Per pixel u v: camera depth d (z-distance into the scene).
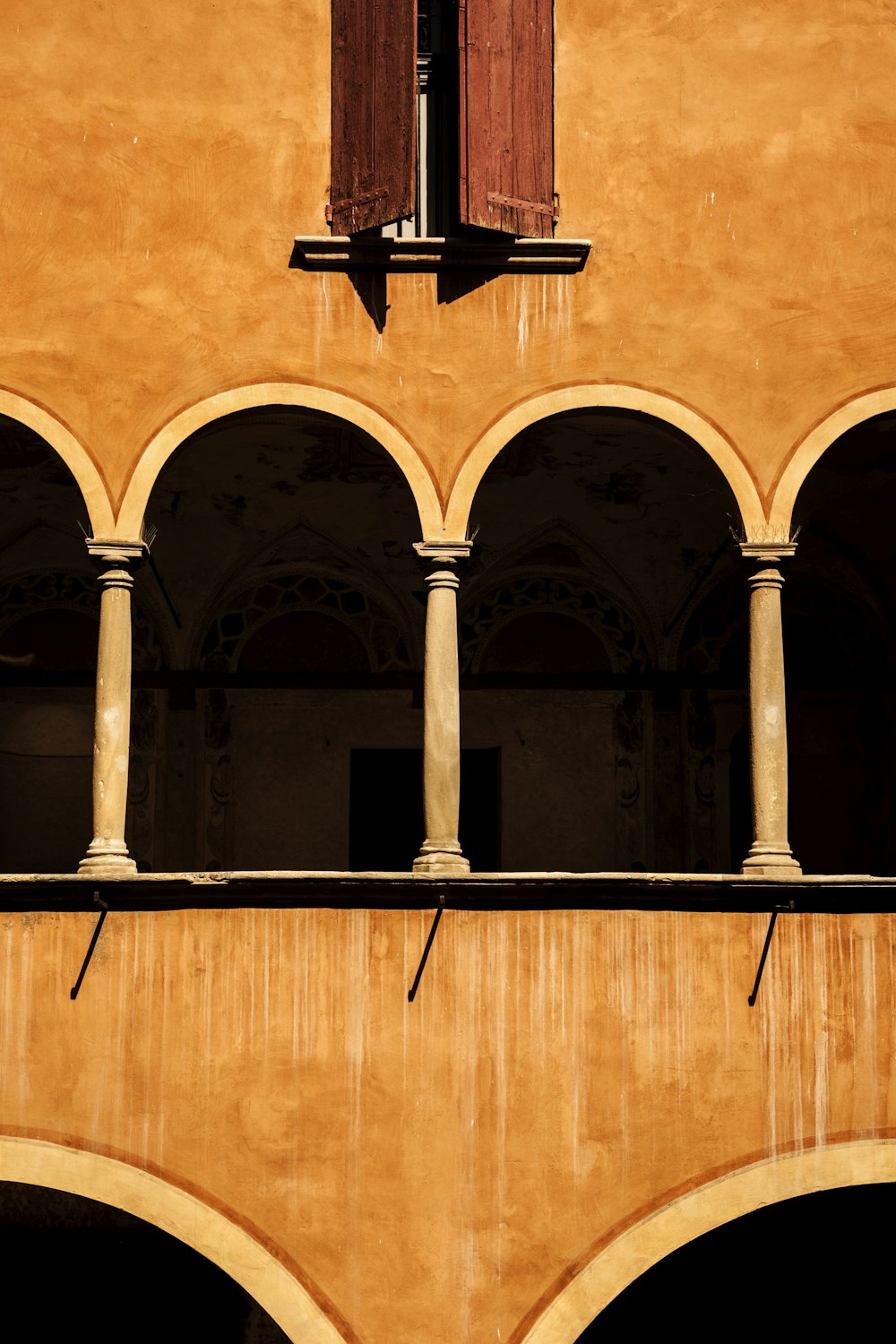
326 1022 13.68
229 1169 13.48
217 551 18.23
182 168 14.80
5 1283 17.48
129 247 14.69
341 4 14.96
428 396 14.62
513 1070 13.66
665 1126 13.62
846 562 18.53
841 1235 17.83
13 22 14.94
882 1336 17.67
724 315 14.79
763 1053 13.74
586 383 14.66
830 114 15.07
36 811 18.33
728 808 18.45
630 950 13.85
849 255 14.89
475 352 14.68
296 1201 13.45
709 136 15.02
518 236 14.69
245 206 14.77
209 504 17.61
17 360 14.52
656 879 13.84
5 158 14.75
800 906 13.93
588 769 18.53
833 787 18.55
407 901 13.84
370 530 18.12
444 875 13.79
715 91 15.08
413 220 15.12
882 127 15.07
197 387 14.54
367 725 18.56
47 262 14.65
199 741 18.44
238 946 13.78
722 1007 13.79
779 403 14.71
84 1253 17.55
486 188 14.56
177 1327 17.45
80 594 18.62
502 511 17.95
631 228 14.88
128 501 14.42
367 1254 13.38
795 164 15.00
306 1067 13.62
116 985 13.71
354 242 14.62
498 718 18.58
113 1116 13.53
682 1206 13.50
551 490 17.59
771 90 15.09
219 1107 13.56
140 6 14.99
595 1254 13.41
